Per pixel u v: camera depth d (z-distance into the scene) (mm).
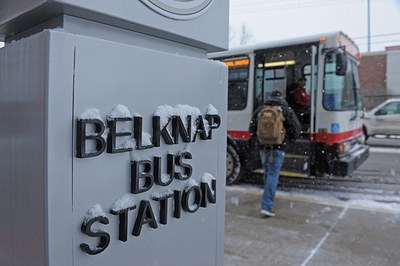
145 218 1216
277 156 4652
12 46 1089
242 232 4098
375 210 4984
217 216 1605
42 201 979
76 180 1028
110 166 1112
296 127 4758
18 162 1069
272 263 3277
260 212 4914
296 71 6609
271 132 4566
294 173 6227
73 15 1092
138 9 1188
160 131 1252
